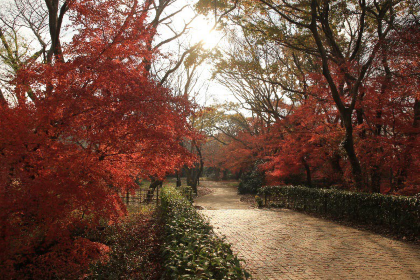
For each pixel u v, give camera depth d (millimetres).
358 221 10164
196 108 5102
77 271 4715
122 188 5375
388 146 12242
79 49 4715
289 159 17422
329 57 14773
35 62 4473
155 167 5422
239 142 30703
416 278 4965
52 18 7152
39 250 4406
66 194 3801
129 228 7855
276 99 24047
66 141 4254
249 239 7773
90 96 4039
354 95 12703
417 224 7727
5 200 3301
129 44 4926
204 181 50812
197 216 6266
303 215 12547
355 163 13172
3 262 3627
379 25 13461
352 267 5547
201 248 3656
